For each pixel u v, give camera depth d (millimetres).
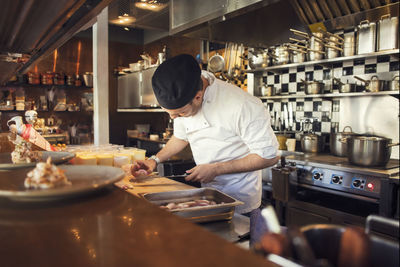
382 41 2748
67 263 493
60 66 6422
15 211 755
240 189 1978
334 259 576
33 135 2051
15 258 514
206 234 604
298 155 3127
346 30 3168
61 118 6289
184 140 2188
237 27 3127
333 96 3139
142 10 4363
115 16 4695
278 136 3469
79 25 1424
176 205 1181
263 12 2848
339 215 2549
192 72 1512
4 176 1010
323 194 2881
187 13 2658
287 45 3271
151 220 688
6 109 5508
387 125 2959
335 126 3330
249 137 1789
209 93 1840
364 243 534
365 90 2971
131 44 7188
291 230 540
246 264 479
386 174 2264
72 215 724
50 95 6137
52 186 824
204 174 1651
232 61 4293
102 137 3371
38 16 1295
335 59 3033
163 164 3494
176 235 602
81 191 771
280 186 2807
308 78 3590
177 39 6219
